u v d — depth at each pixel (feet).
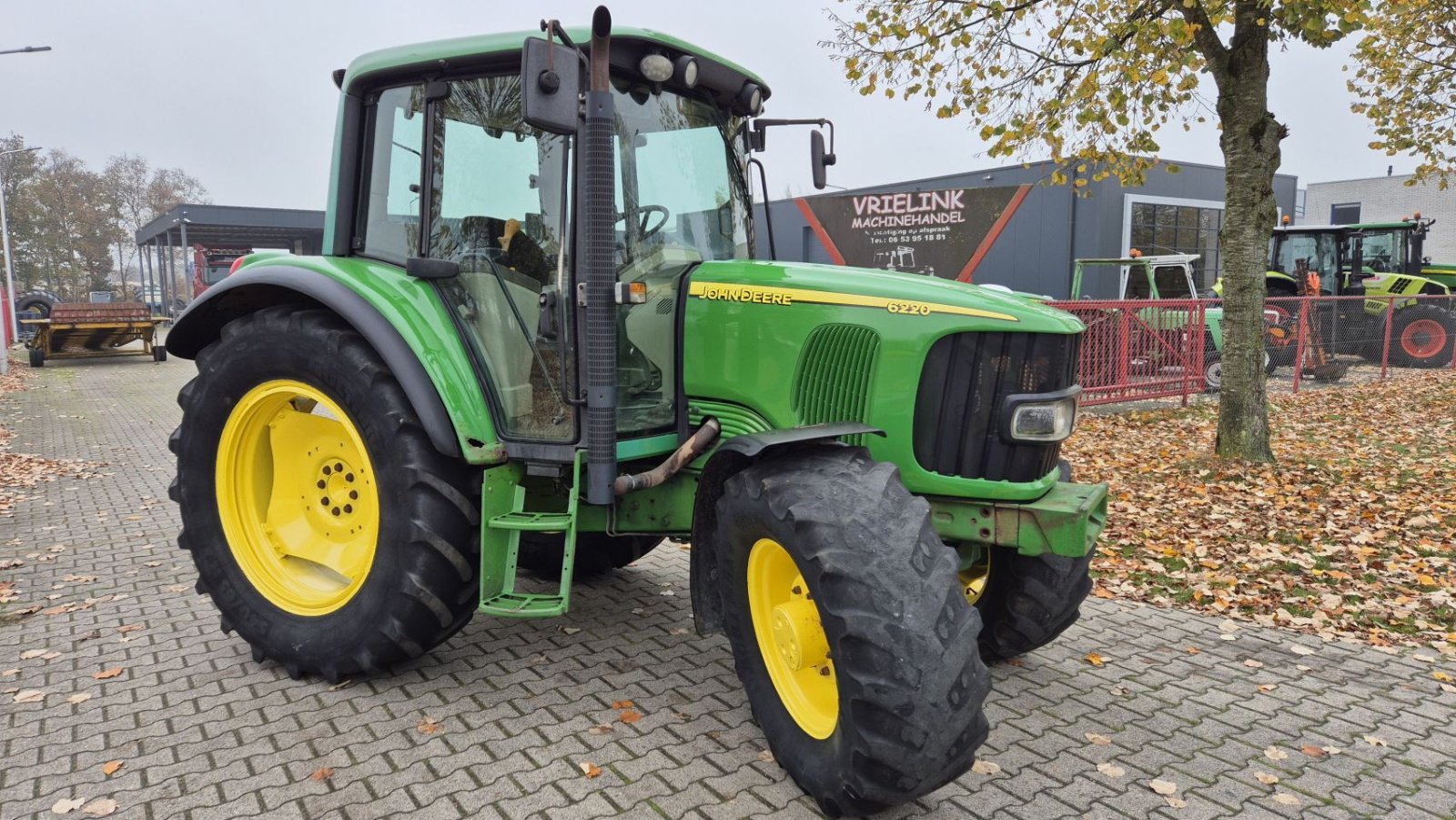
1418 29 34.04
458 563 10.87
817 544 8.18
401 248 11.94
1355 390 42.91
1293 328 45.57
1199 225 76.54
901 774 7.88
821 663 9.11
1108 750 10.25
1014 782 9.51
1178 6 23.20
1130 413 36.01
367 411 10.98
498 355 11.20
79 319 61.62
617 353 10.75
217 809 8.83
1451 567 16.79
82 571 16.71
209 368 12.26
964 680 7.89
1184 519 20.22
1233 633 14.07
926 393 9.82
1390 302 46.50
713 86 11.75
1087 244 66.69
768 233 13.25
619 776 9.47
